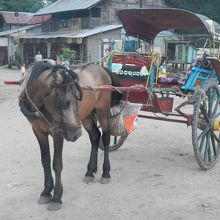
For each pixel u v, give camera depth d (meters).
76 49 22.91
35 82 3.37
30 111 3.46
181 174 4.40
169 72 5.36
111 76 4.32
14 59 28.66
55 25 27.64
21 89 3.57
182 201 3.66
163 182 4.14
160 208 3.51
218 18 22.67
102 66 4.48
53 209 3.45
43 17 29.20
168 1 24.02
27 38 25.86
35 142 5.72
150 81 4.61
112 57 4.80
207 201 3.66
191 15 4.49
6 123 7.11
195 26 4.98
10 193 3.84
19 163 4.75
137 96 4.71
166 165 4.73
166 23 5.00
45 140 3.59
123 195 3.80
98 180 4.20
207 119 4.60
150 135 6.24
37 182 4.12
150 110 4.78
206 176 4.36
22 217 3.34
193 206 3.55
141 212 3.42
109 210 3.46
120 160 4.92
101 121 4.16
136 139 5.97
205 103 4.56
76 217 3.33
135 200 3.68
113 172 4.46
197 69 4.59
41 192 3.83
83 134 6.19
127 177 4.30
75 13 25.78
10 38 29.39
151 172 4.46
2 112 8.37
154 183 4.12
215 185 4.07
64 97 3.17
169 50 6.08
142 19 4.95
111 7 24.81
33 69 3.52
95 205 3.57
